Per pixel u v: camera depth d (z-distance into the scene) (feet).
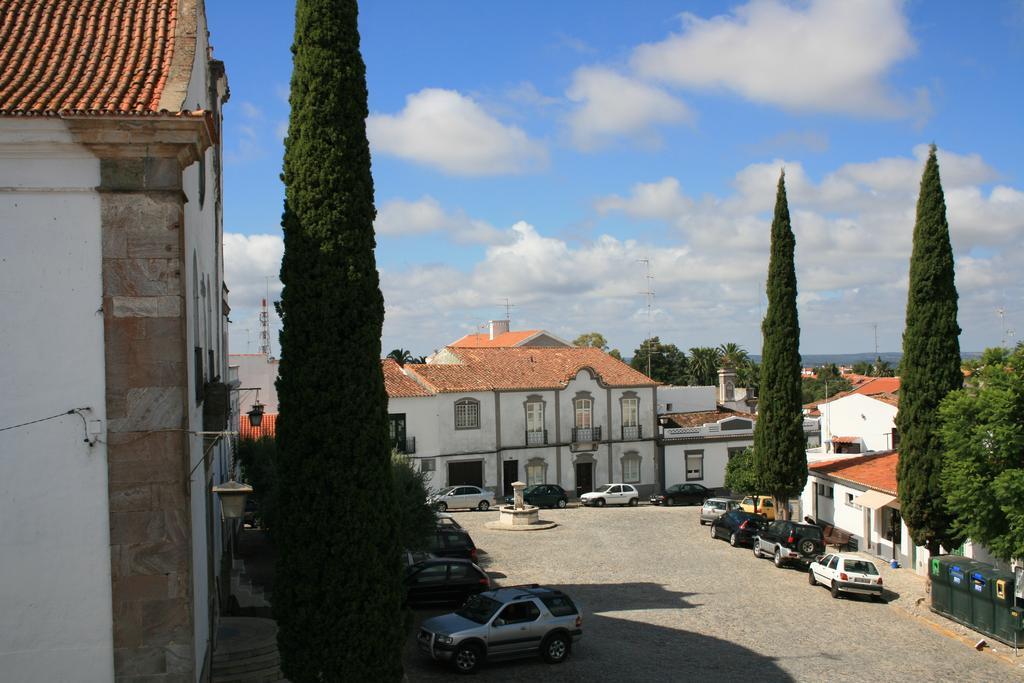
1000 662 64.95
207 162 55.88
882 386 204.54
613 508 157.79
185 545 33.04
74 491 32.42
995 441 70.33
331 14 43.62
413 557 89.92
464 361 174.70
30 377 32.19
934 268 84.79
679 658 64.39
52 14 41.34
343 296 42.11
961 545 87.76
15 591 32.01
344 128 43.11
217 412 45.32
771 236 123.85
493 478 164.86
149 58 38.65
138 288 32.86
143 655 32.65
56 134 31.86
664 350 327.67
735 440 186.50
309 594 40.96
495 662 62.90
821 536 100.94
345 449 41.60
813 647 68.39
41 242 32.32
